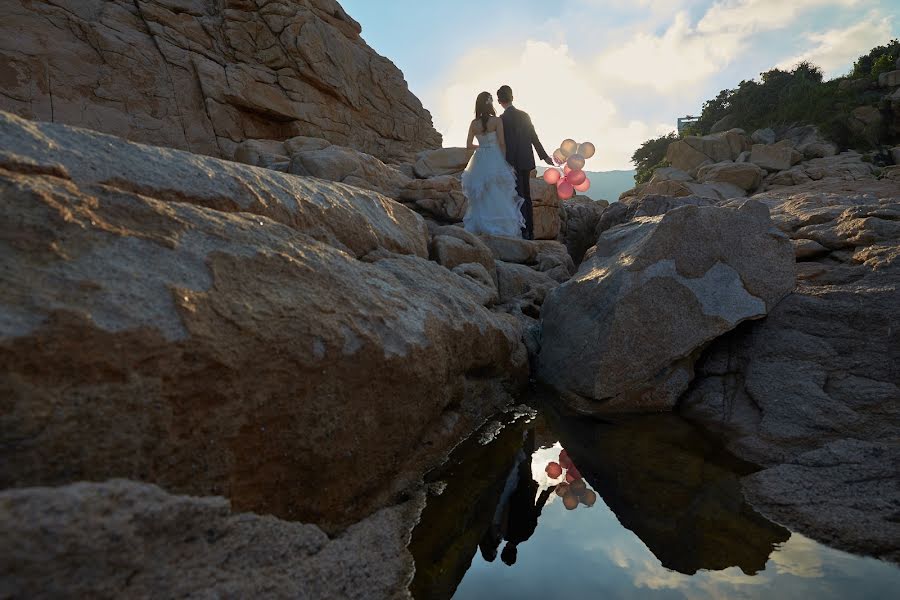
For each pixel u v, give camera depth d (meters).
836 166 19.42
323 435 1.65
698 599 1.41
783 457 2.30
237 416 1.41
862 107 25.86
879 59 30.28
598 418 2.96
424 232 3.97
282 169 6.88
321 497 1.67
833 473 2.04
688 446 2.54
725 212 3.21
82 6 8.24
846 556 1.60
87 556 0.96
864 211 3.88
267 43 9.90
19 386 1.03
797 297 3.07
